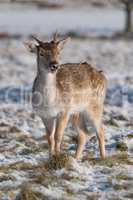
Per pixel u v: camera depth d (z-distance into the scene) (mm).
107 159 26656
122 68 87250
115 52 110500
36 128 39438
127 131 35500
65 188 21844
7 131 37812
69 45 120938
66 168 24359
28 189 21125
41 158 28109
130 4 151000
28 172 24719
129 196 20797
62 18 186500
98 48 116875
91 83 28625
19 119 43688
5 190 21781
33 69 87188
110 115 44375
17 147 31672
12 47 114062
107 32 148750
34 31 146375
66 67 28484
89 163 25906
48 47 27359
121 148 29703
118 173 23906
